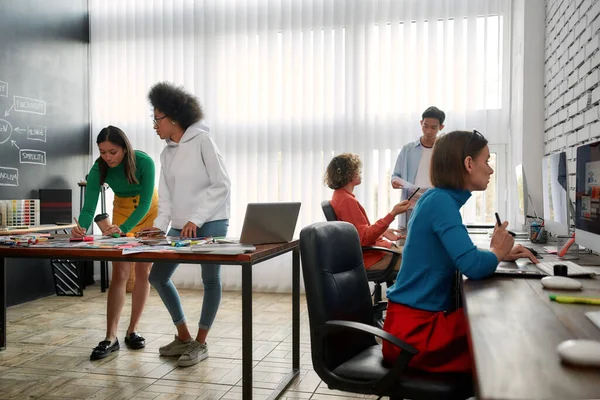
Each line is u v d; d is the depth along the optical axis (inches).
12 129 195.3
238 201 218.1
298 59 211.9
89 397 105.7
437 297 68.5
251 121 216.8
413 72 202.2
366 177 204.5
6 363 126.6
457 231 66.5
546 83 162.4
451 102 199.2
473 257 65.5
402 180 157.3
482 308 51.9
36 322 168.2
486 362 35.7
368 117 203.9
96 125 235.3
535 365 35.0
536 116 166.9
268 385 111.7
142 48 228.4
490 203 195.0
